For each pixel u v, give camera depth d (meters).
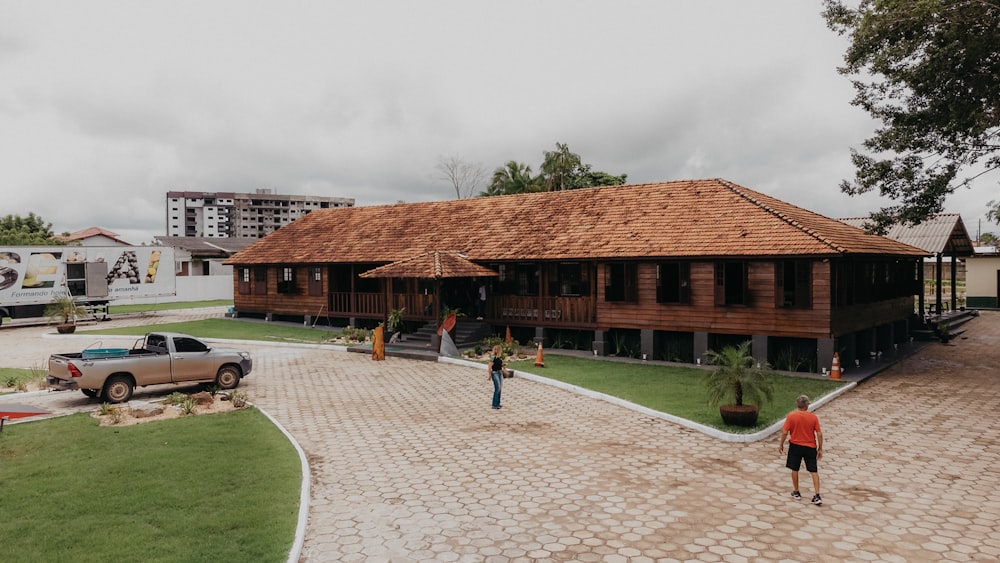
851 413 15.23
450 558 7.68
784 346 20.92
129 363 16.20
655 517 8.97
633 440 12.96
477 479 10.58
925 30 18.31
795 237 20.05
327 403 16.47
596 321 24.17
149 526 8.31
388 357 24.38
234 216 133.62
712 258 20.95
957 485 10.30
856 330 21.56
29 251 32.53
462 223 30.72
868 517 8.98
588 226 25.94
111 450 11.75
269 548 7.71
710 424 13.87
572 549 7.95
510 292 27.22
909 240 33.94
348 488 10.12
